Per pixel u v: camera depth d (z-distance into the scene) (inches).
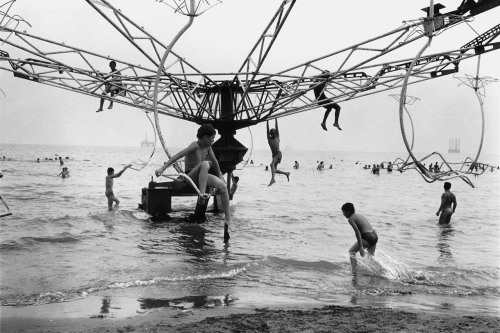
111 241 577.3
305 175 2721.5
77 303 315.0
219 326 253.6
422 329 251.4
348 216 470.6
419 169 432.8
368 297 350.3
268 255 515.2
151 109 788.6
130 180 1854.1
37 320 274.2
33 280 379.9
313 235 663.1
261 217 852.0
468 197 1466.5
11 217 751.7
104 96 742.5
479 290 383.2
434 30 436.5
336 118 756.6
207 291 358.0
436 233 712.4
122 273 413.4
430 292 371.9
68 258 470.9
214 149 837.8
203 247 559.5
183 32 436.1
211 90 844.6
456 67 659.4
